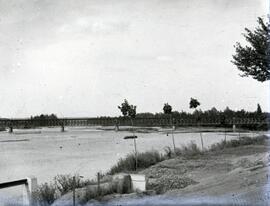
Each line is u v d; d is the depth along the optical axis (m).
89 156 37.31
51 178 22.14
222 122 81.38
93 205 10.56
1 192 16.33
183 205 9.57
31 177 9.66
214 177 14.00
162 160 22.62
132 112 114.94
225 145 28.73
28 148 54.62
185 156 23.16
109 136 86.31
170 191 12.03
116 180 12.70
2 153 46.44
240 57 17.83
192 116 94.75
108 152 41.03
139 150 39.69
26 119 116.44
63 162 32.56
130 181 12.78
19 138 84.00
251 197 9.20
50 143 65.50
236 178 12.12
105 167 26.48
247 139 31.53
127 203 10.45
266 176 11.33
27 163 33.75
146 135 78.38
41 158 38.00
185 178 15.21
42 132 115.00
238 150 24.39
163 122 101.25
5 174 27.19
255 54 17.27
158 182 14.62
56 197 12.44
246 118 67.81
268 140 29.30
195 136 64.19
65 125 117.12
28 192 9.49
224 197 9.62
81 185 14.71
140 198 11.02
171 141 53.09
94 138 78.44
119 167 21.22
